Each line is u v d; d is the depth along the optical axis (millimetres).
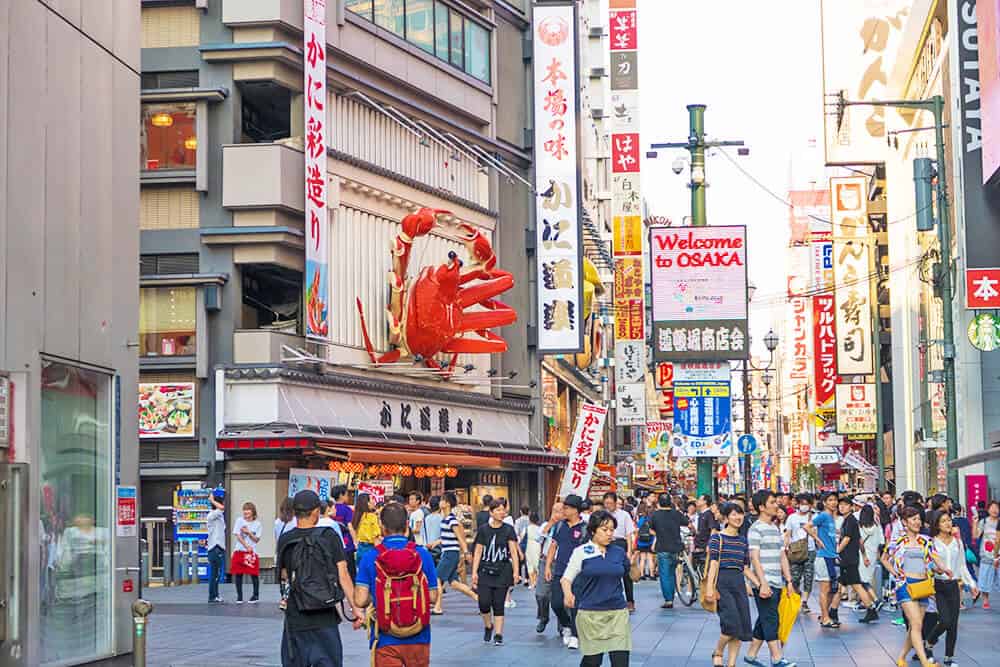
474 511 48406
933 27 56594
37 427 15805
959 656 20406
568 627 21312
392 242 42719
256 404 36094
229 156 36812
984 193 38594
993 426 49906
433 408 44406
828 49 68938
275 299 39406
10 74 15547
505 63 50906
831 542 24984
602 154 92250
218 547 29344
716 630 23969
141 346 36625
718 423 43594
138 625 13773
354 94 40375
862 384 68750
